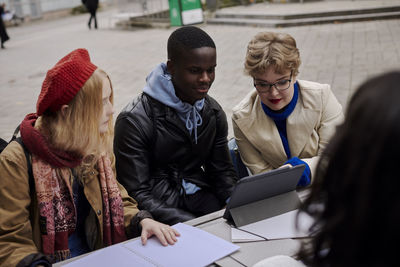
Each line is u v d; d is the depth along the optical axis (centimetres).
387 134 67
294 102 257
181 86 239
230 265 162
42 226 193
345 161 75
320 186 84
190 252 172
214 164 273
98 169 213
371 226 71
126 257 173
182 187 259
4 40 1395
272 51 232
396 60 800
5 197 185
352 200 73
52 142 190
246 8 1514
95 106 190
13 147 190
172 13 1448
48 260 176
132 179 242
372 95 71
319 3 1465
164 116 246
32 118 202
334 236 78
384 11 1220
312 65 812
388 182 68
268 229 182
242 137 274
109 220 214
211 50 233
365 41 973
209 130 260
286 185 197
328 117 263
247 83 760
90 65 191
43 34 1656
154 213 239
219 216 201
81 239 215
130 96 759
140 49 1163
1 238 183
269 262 106
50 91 183
